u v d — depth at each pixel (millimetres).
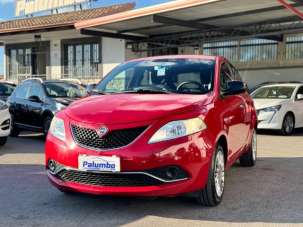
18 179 7324
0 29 25078
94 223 5156
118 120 5191
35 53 27000
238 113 6820
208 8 15844
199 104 5594
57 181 5480
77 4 28438
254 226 5078
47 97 12258
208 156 5359
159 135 5109
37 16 30422
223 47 21453
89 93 6691
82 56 24719
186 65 6734
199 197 5633
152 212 5531
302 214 5508
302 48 19031
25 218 5344
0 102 11008
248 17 17562
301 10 16031
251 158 8266
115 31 20766
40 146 11266
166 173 5105
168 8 16000
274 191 6578
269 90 14758
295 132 14672
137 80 6672
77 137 5320
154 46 22984
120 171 5066
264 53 20156
